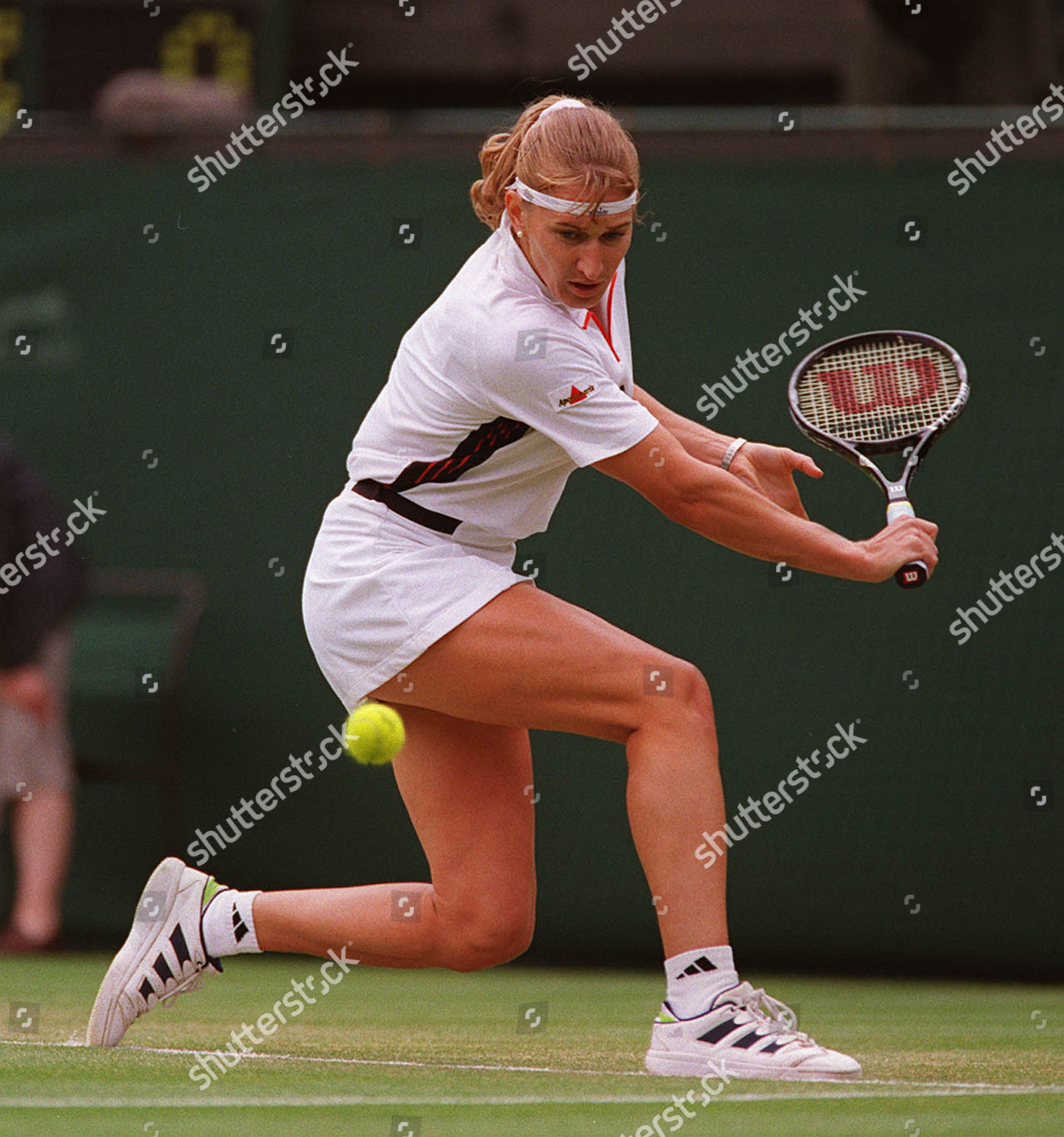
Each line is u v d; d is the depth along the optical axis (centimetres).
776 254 1914
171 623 2031
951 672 1856
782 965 1888
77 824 2008
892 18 2897
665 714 867
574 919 1905
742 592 1897
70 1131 698
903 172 1902
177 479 2025
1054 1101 810
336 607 920
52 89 2708
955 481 1864
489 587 894
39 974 1686
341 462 2000
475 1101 789
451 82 2923
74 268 2058
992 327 1875
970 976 1836
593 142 837
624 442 867
